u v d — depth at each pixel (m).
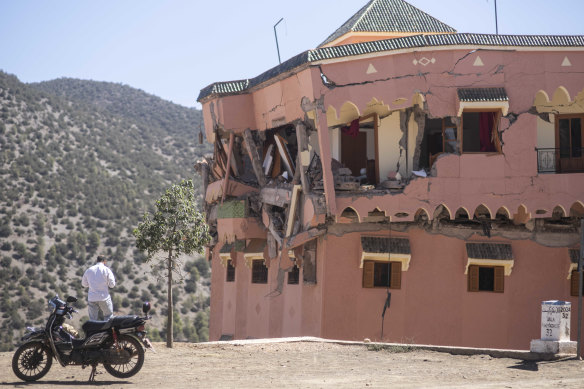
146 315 12.45
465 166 21.19
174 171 152.12
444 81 20.92
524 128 21.09
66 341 12.02
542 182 21.16
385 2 28.81
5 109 142.62
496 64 20.98
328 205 20.91
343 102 20.86
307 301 23.02
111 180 133.25
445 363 14.27
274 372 13.12
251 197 26.17
